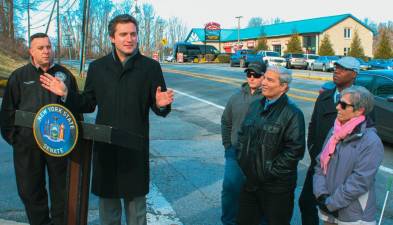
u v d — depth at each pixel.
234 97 4.92
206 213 5.73
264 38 71.69
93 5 50.53
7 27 31.69
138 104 3.82
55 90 3.65
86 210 3.73
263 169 3.83
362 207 3.56
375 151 3.50
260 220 4.17
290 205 3.98
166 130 11.40
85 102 3.88
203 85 23.72
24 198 4.52
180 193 6.48
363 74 11.04
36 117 3.62
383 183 7.27
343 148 3.60
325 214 3.77
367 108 3.55
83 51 24.64
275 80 3.83
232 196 4.86
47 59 4.39
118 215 4.03
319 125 4.59
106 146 3.79
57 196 4.54
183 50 65.81
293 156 3.80
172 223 5.41
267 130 3.82
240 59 43.62
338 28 68.06
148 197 6.28
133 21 3.77
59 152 3.56
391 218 5.76
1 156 8.23
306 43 69.31
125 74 3.79
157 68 3.94
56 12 30.50
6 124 4.43
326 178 3.72
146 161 3.90
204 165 8.01
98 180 3.87
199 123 12.56
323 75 33.28
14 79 4.41
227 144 4.98
